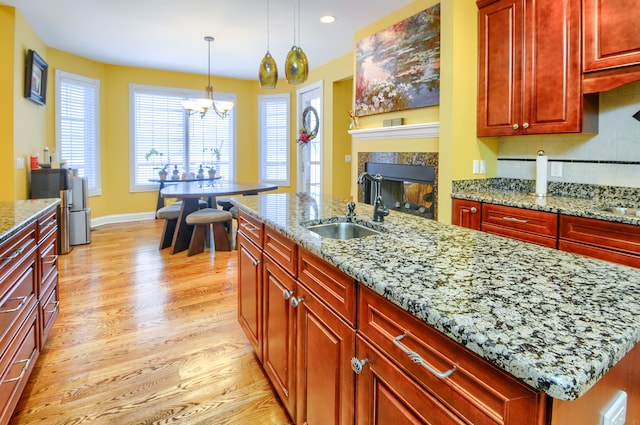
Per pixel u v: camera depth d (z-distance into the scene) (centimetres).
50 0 362
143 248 469
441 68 311
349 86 586
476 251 130
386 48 381
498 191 321
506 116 291
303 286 149
